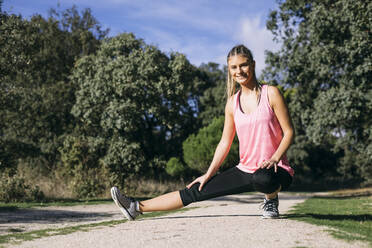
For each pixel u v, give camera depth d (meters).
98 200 14.45
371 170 34.12
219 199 16.53
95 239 3.67
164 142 35.00
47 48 28.12
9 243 3.74
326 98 18.44
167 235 3.71
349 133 20.92
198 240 3.39
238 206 9.75
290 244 3.13
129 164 22.44
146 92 23.95
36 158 25.16
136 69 23.44
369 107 17.53
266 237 3.44
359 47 17.33
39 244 3.60
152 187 21.67
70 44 30.61
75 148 17.80
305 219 4.70
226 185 4.26
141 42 24.75
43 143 25.80
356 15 17.44
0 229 5.65
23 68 16.08
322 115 18.38
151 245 3.26
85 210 10.06
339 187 40.31
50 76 29.11
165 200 4.57
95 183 17.03
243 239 3.37
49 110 26.31
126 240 3.54
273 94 4.11
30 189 12.74
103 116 23.09
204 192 4.36
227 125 4.50
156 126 33.94
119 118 22.53
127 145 22.55
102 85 23.05
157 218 5.38
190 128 37.97
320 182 46.22
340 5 19.33
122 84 22.56
